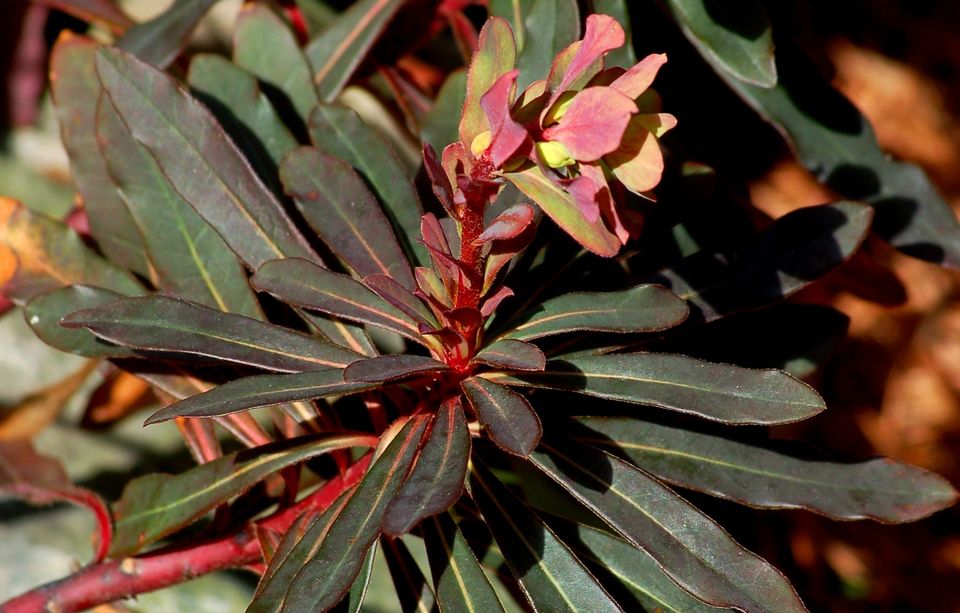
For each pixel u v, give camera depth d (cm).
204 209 46
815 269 46
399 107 55
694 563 42
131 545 45
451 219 45
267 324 44
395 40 53
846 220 46
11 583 54
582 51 40
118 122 47
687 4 47
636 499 43
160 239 47
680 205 46
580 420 45
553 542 43
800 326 48
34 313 46
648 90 41
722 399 42
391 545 45
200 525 54
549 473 43
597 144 39
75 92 49
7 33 56
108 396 54
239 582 55
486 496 44
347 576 41
